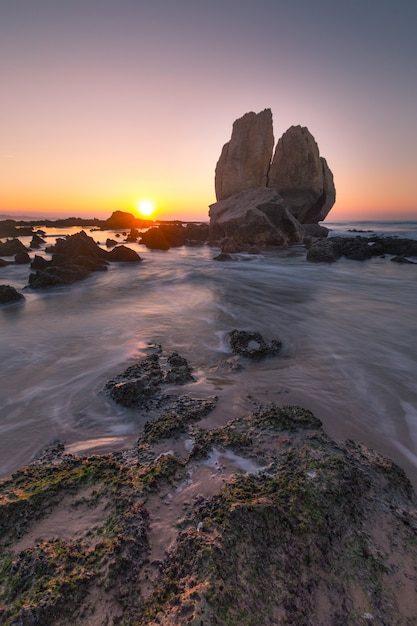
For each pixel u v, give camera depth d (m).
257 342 7.74
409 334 8.98
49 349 7.85
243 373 6.35
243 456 3.79
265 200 37.38
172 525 2.91
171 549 2.69
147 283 17.23
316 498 3.05
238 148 47.31
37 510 3.01
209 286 16.42
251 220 35.03
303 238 41.50
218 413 4.93
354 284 17.02
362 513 3.03
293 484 3.20
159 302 12.77
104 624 2.21
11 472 3.94
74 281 17.38
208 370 6.48
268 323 9.88
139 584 2.45
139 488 3.23
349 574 2.54
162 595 2.37
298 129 45.56
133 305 12.26
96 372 6.54
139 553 2.65
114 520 2.91
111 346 7.92
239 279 18.53
